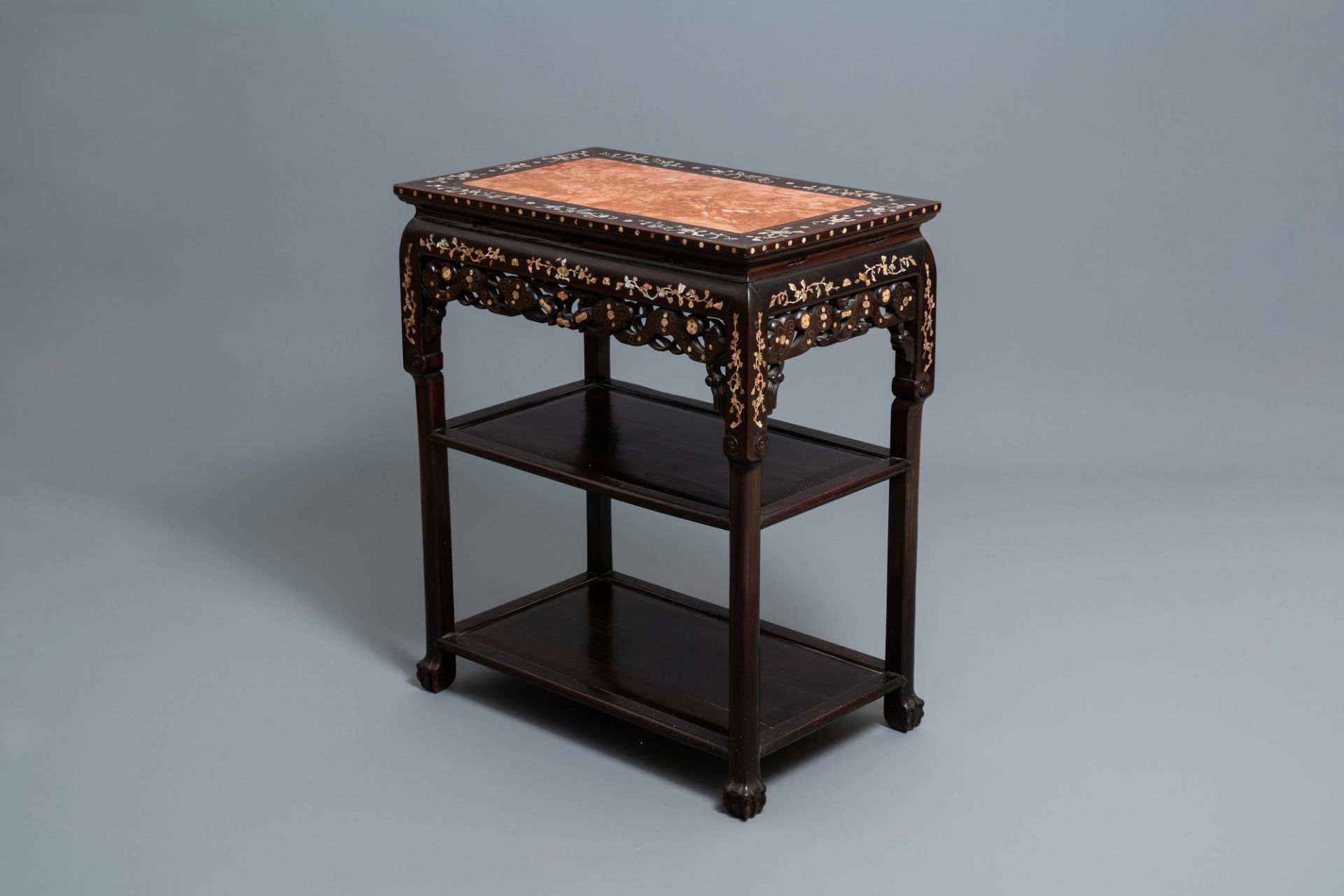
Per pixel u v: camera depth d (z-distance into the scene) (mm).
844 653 4043
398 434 5668
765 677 3926
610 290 3469
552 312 3621
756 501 3406
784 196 3688
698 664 4035
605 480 3674
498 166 4059
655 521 5184
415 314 3889
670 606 4383
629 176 3930
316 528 5098
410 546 5004
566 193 3736
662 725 3711
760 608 4582
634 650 4109
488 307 3744
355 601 4660
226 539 5004
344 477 5422
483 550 4973
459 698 4156
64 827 3561
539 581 4785
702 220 3447
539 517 5207
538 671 3973
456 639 4141
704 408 4180
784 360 3359
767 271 3293
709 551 4977
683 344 3385
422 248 3814
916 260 3588
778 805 3654
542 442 3922
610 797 3699
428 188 3785
